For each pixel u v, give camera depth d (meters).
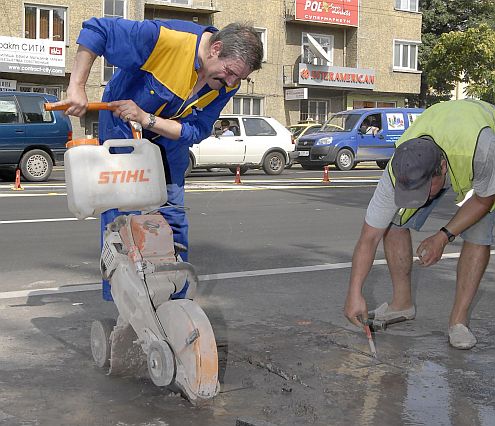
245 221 10.18
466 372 4.09
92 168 3.31
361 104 37.09
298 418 3.41
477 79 35.31
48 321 4.95
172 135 3.70
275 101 34.19
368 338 4.39
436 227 9.83
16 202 11.81
